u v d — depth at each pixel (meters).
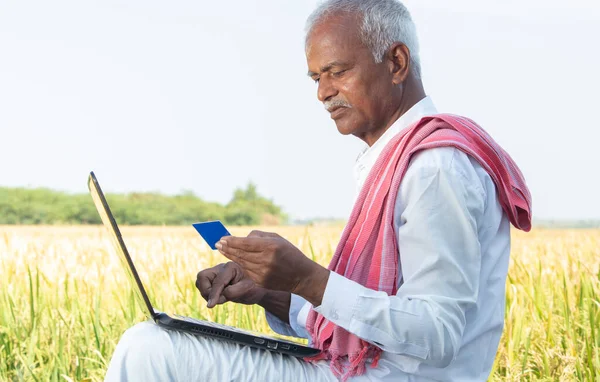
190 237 10.32
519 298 5.12
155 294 5.48
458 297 2.28
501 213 2.53
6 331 4.75
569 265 5.97
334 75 2.59
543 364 4.42
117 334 5.00
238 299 2.84
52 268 6.01
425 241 2.29
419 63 2.68
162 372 2.31
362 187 2.53
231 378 2.35
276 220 65.31
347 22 2.56
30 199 59.94
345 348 2.43
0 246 6.46
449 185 2.32
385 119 2.61
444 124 2.48
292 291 2.32
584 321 4.98
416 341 2.25
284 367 2.41
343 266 2.50
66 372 4.38
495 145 2.54
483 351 2.47
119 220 60.88
